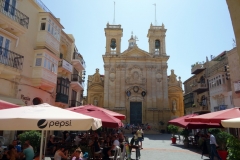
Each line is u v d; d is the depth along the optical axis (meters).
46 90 20.66
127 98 46.06
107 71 47.34
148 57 47.62
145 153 17.52
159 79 46.78
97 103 48.12
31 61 18.39
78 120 5.66
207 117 12.51
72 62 29.34
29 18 18.41
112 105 45.53
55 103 23.77
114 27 50.91
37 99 19.55
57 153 8.90
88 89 48.94
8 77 15.36
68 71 26.02
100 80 49.56
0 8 14.49
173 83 49.75
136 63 47.91
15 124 5.30
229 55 25.47
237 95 23.61
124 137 19.92
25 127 5.32
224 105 27.25
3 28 15.09
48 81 19.36
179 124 20.86
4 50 14.88
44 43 19.14
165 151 18.75
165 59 47.56
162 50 48.78
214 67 32.97
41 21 19.78
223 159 14.11
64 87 25.58
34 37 19.00
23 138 12.30
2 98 13.90
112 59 47.97
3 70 14.25
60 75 25.14
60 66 24.06
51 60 20.17
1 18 14.24
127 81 46.72
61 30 24.88
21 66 16.47
